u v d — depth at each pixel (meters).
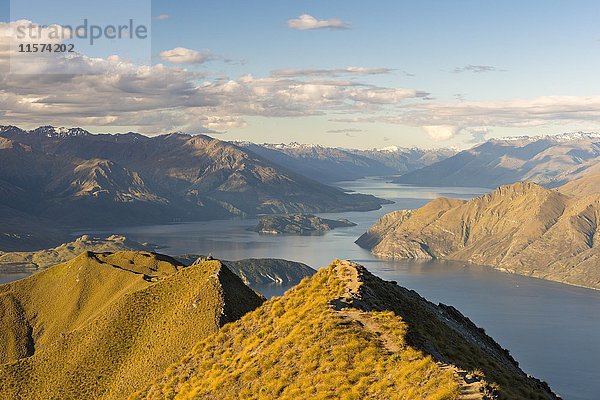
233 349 63.84
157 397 63.22
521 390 50.59
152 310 123.62
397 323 51.66
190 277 128.38
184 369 66.19
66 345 122.06
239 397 49.88
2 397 113.56
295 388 45.56
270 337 58.12
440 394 37.69
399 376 42.09
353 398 41.50
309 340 51.12
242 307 118.38
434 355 48.59
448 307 88.88
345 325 51.84
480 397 37.50
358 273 66.94
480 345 72.56
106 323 122.88
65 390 110.00
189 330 110.50
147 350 112.19
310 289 65.62
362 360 45.78
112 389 106.19
